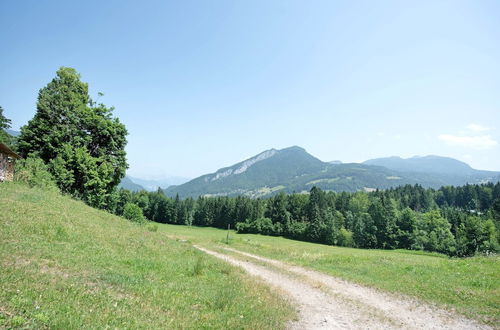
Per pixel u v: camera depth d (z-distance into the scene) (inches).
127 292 432.5
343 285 778.8
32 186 1464.1
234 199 6402.6
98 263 554.6
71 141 1940.2
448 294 645.9
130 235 983.0
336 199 6107.3
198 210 6545.3
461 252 3688.5
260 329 388.2
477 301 592.7
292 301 587.2
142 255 746.8
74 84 2046.0
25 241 559.2
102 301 360.2
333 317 503.5
